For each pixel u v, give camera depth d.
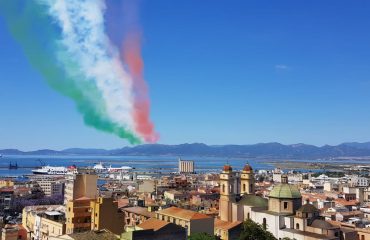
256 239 157.38
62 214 193.38
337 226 169.88
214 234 172.25
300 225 169.38
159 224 141.50
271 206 183.50
